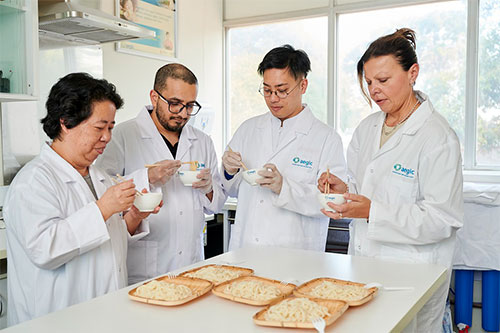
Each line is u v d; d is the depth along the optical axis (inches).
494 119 137.8
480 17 136.8
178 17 151.6
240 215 93.2
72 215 54.2
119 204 55.2
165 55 146.0
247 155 93.7
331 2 154.9
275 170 80.7
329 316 42.5
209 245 149.3
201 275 56.5
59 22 88.4
